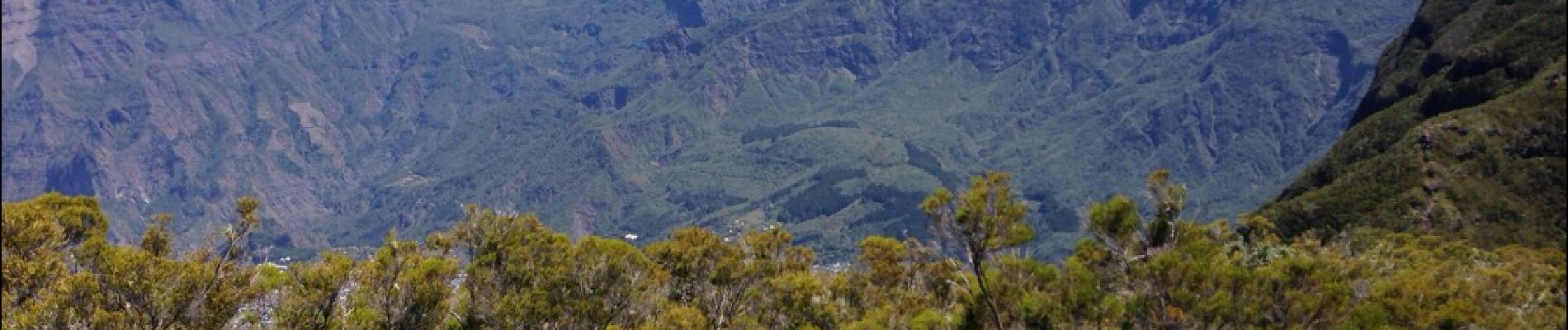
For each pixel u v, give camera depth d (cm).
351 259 4309
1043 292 3419
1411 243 10219
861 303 5784
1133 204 3541
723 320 5316
